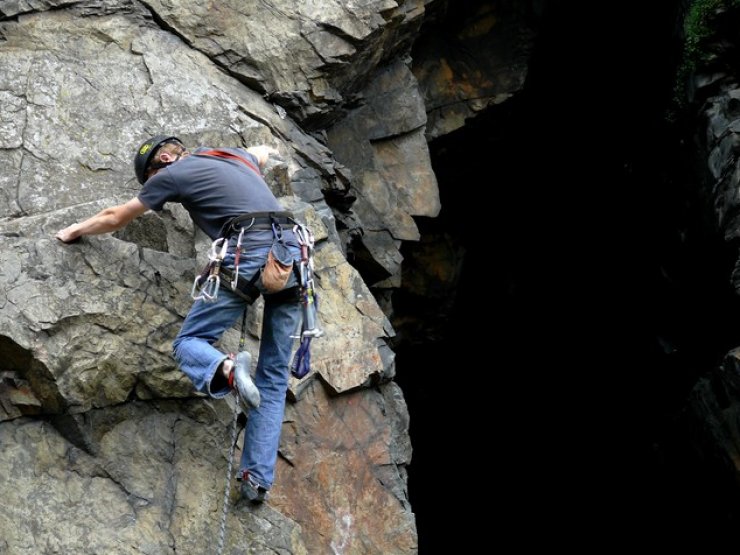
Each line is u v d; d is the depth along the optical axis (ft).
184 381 17.52
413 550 18.89
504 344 44.11
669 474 33.88
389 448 19.54
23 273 16.81
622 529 39.52
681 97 32.53
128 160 20.74
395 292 38.96
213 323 16.06
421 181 28.32
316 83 24.93
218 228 16.22
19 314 16.49
